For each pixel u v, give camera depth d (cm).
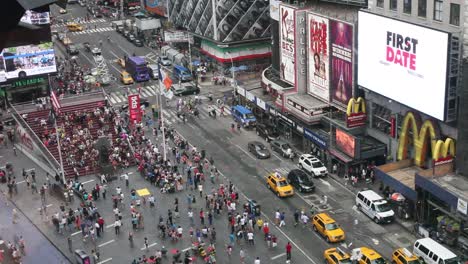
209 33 11638
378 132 6962
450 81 5575
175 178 7012
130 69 11719
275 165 7562
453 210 5334
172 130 8725
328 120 7431
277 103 8406
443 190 5338
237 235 5797
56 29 15875
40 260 5631
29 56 9956
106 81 11269
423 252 5109
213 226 6106
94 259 5509
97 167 7669
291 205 6475
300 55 8188
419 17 5984
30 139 8062
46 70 10150
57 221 6175
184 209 6538
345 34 7081
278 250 5588
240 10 11175
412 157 6450
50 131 8419
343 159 6856
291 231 5931
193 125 9119
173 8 13362
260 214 6291
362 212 6194
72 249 5812
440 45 5541
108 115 8969
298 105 7825
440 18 5728
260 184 7038
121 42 14500
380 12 6544
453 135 5812
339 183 6912
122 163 7731
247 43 11494
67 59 12838
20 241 5800
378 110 6931
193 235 5909
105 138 7538
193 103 9850
